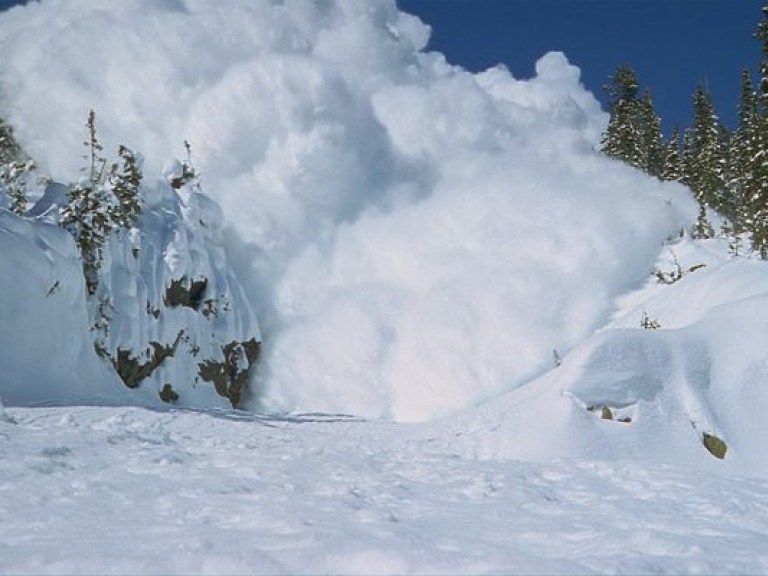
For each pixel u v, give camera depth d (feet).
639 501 29.43
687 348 58.18
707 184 182.91
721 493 31.68
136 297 114.21
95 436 39.99
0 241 81.92
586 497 30.07
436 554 18.17
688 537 22.67
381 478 32.09
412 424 73.36
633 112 225.35
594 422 52.65
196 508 24.44
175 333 123.75
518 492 30.22
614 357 56.13
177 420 61.36
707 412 53.57
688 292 102.89
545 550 20.16
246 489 28.12
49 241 91.25
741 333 59.47
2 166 113.39
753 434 52.42
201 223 143.54
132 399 85.76
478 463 38.14
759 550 20.80
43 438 37.86
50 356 85.35
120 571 16.49
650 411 53.52
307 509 24.68
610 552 19.38
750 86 164.55
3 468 29.66
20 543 19.36
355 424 71.41
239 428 60.95
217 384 136.15
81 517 22.79
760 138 141.18
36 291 84.79
